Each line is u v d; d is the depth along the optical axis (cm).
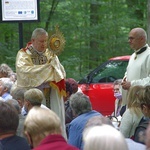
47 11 2316
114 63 1708
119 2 2538
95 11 2469
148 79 1001
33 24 2302
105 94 1658
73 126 796
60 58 2323
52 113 552
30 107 873
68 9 2348
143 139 729
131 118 823
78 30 2375
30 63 1020
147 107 781
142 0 2544
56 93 1038
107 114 1661
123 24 2445
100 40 2472
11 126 632
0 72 1233
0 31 2281
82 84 1684
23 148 630
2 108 630
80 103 805
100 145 437
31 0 1238
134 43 1034
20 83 1024
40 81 1016
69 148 530
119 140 439
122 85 999
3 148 623
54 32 1038
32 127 542
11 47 2267
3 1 1228
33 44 1028
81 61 2303
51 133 544
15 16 1238
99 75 1688
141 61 1029
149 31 2005
